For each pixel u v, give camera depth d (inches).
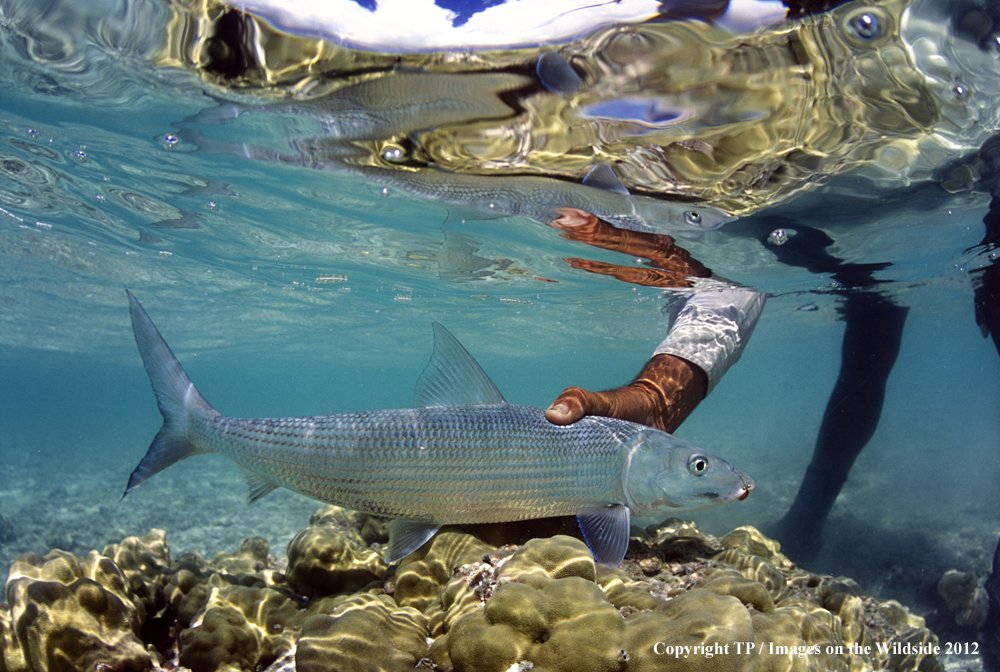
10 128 41.8
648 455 23.4
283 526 89.4
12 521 87.0
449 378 23.6
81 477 142.6
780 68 25.8
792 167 35.1
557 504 23.5
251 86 30.8
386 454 22.6
